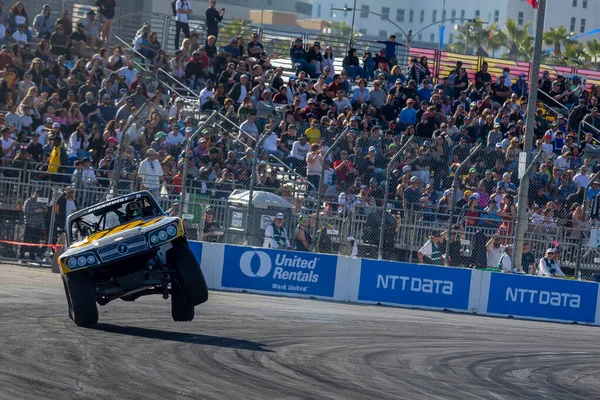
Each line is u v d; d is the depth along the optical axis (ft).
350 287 122.62
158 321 80.79
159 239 70.54
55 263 123.13
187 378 53.88
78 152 145.28
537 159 139.03
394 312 111.75
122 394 48.06
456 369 68.08
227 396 49.80
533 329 105.19
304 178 135.23
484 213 131.03
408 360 70.03
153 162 128.47
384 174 132.05
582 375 71.82
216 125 138.82
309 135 139.03
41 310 81.25
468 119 177.88
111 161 133.18
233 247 123.24
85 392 47.78
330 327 87.20
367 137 135.33
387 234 127.24
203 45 202.90
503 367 71.56
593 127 192.75
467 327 99.76
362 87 180.65
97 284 72.79
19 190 131.13
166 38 210.79
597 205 133.18
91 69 170.09
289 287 123.03
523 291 122.62
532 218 130.62
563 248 131.64
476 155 137.18
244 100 157.58
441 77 232.32
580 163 148.56
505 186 135.33
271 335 77.20
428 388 58.75
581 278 131.54
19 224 130.11
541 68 247.29
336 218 127.54
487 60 241.55
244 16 611.47
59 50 181.16
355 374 61.05
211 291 118.73
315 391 53.57
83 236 77.20
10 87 163.22
